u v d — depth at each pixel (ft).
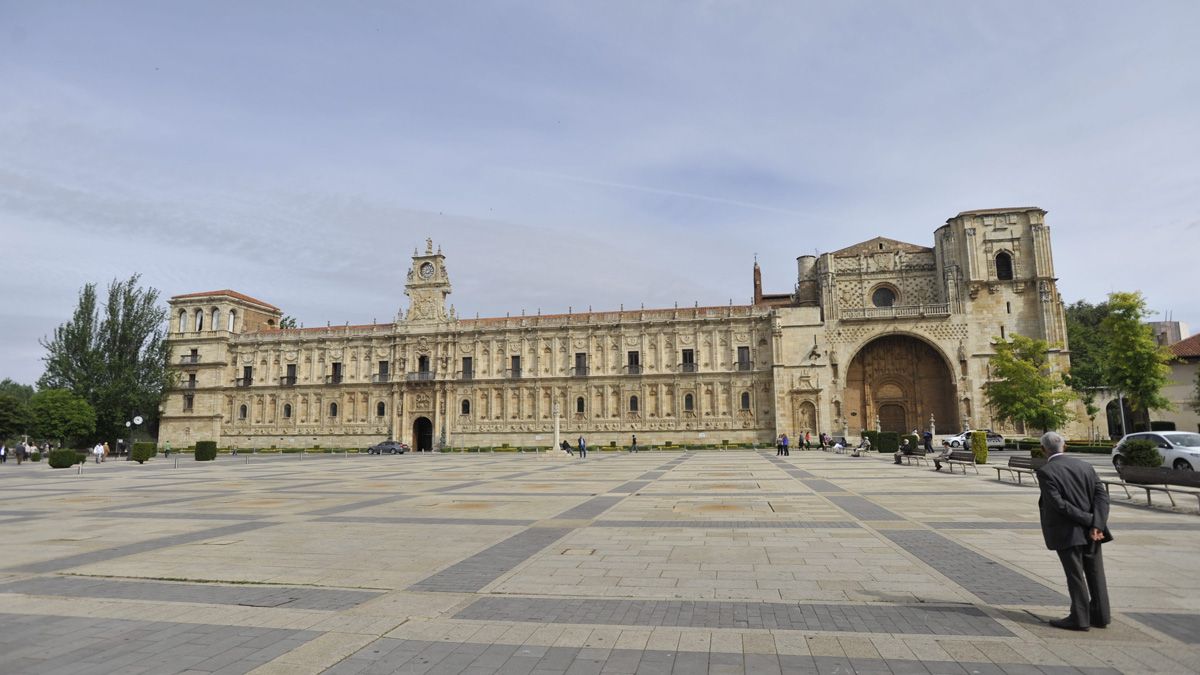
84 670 25.40
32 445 310.04
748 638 28.32
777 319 294.46
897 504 74.49
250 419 341.82
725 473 130.11
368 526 61.52
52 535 58.29
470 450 310.45
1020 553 45.88
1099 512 29.01
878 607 32.91
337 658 26.50
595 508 73.46
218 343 348.18
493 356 321.93
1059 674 23.90
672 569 41.93
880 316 288.10
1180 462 96.07
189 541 54.29
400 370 328.29
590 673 24.52
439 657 26.50
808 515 65.87
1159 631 28.63
